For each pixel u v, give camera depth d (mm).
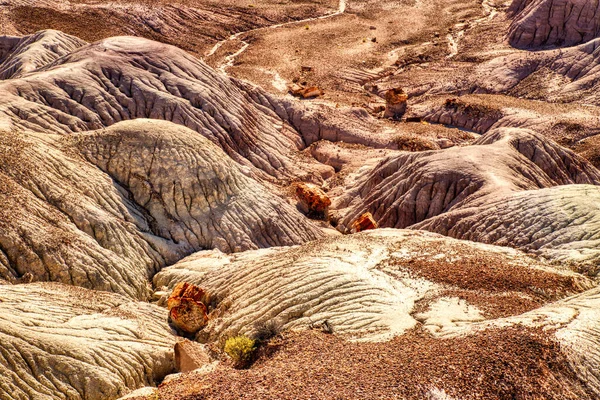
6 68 62656
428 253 27672
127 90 49844
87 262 29391
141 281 31469
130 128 38156
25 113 43281
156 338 24859
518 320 19547
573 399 16312
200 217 36562
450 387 16344
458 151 45406
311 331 22266
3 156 31922
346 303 23688
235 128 53219
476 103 69562
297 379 17719
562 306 20859
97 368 21453
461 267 25703
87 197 33625
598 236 29453
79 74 48750
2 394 19234
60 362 20922
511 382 16469
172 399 17641
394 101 70250
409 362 17844
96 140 37500
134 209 35531
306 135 63250
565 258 28656
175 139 38062
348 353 19500
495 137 49438
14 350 20359
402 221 44312
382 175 49656
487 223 35125
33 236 28453
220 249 36000
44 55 62844
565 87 74875
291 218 40969
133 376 22406
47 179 32594
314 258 27562
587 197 32812
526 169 44250
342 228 47875
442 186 43344
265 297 25656
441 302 22703
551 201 33531
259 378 18188
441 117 69875
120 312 25766
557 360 17188
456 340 18875
